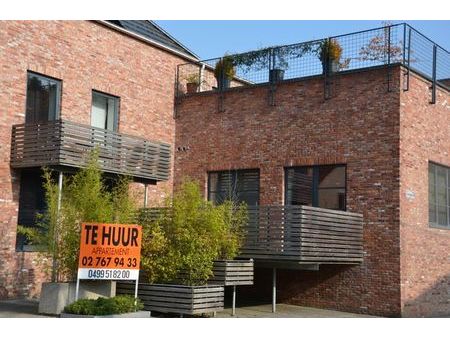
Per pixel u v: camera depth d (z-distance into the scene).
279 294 17.70
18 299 15.91
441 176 17.95
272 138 18.52
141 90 19.88
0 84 15.94
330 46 17.56
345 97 17.20
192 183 14.77
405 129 16.33
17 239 16.22
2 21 16.05
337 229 15.66
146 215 14.36
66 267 13.40
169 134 20.72
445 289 17.50
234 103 19.55
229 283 13.85
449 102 18.44
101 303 12.34
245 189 19.06
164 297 13.12
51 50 17.25
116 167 17.03
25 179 16.53
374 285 16.03
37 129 15.84
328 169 17.39
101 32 18.73
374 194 16.34
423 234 16.72
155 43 20.27
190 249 13.48
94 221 13.10
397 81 16.30
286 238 14.68
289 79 18.33
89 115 18.19
